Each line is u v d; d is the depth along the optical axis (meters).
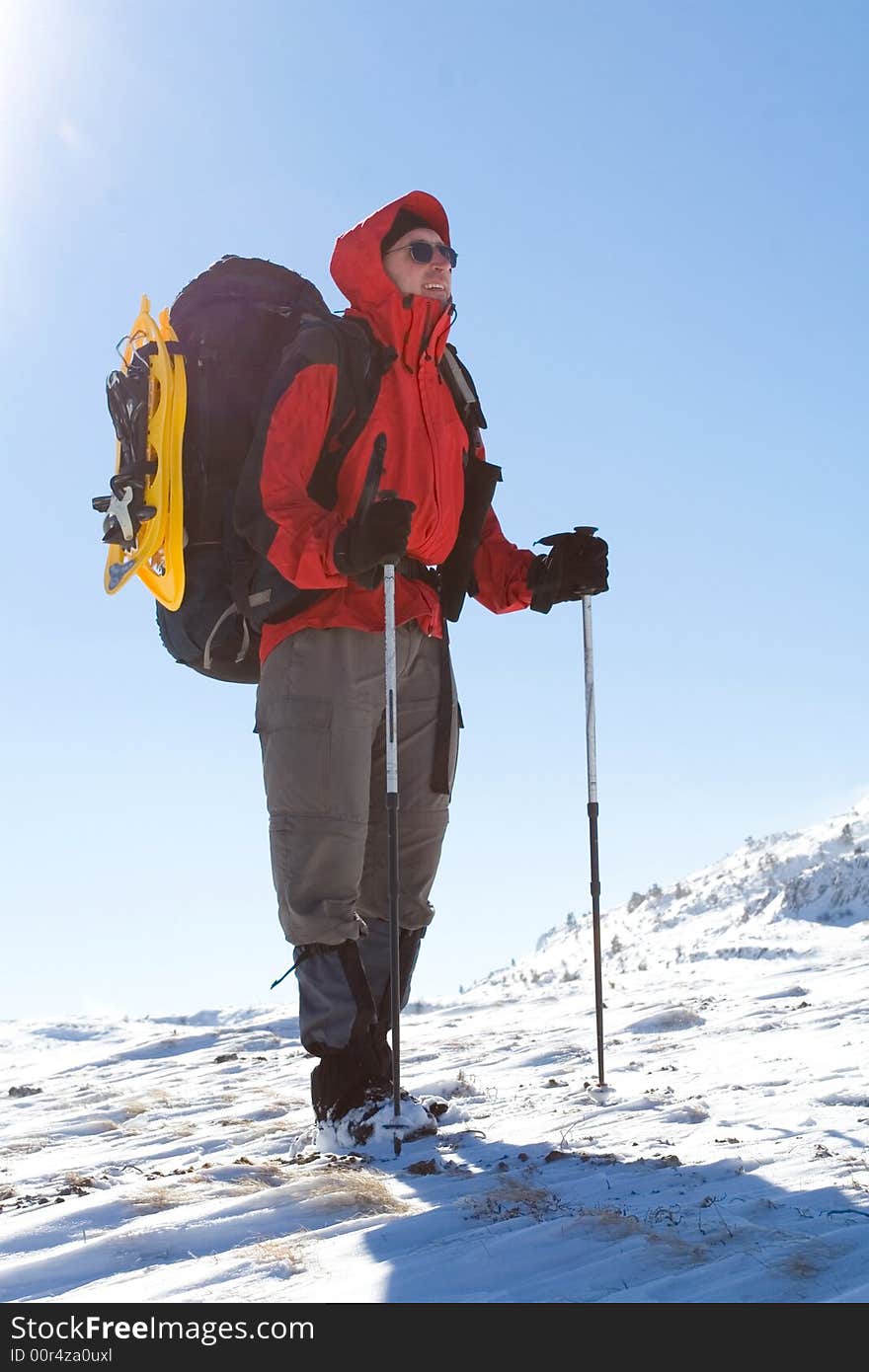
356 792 4.95
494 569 5.77
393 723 4.72
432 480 5.18
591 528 5.56
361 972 4.90
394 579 5.00
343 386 4.98
